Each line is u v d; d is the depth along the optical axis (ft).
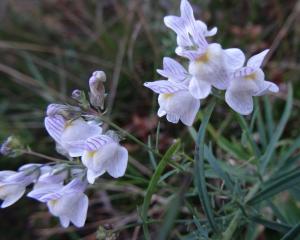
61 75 0.38
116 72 0.34
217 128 0.31
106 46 0.39
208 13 0.36
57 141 0.19
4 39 0.42
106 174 0.31
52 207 0.19
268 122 0.26
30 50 0.41
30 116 0.36
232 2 0.37
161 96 0.18
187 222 0.20
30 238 0.31
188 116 0.18
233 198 0.20
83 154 0.18
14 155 0.21
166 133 0.32
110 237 0.19
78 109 0.19
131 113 0.35
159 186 0.22
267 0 0.37
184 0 0.18
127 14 0.40
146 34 0.37
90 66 0.38
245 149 0.27
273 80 0.33
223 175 0.21
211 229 0.20
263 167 0.23
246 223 0.22
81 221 0.19
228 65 0.17
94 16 0.43
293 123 0.31
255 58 0.17
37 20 0.44
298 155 0.23
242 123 0.22
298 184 0.21
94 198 0.31
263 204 0.23
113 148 0.18
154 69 0.34
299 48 0.35
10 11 0.45
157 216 0.28
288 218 0.25
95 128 0.19
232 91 0.18
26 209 0.32
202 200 0.17
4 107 0.37
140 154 0.32
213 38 0.36
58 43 0.42
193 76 0.17
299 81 0.33
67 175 0.19
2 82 0.39
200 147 0.17
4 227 0.32
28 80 0.37
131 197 0.30
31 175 0.20
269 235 0.25
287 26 0.34
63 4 0.44
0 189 0.20
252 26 0.36
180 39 0.18
